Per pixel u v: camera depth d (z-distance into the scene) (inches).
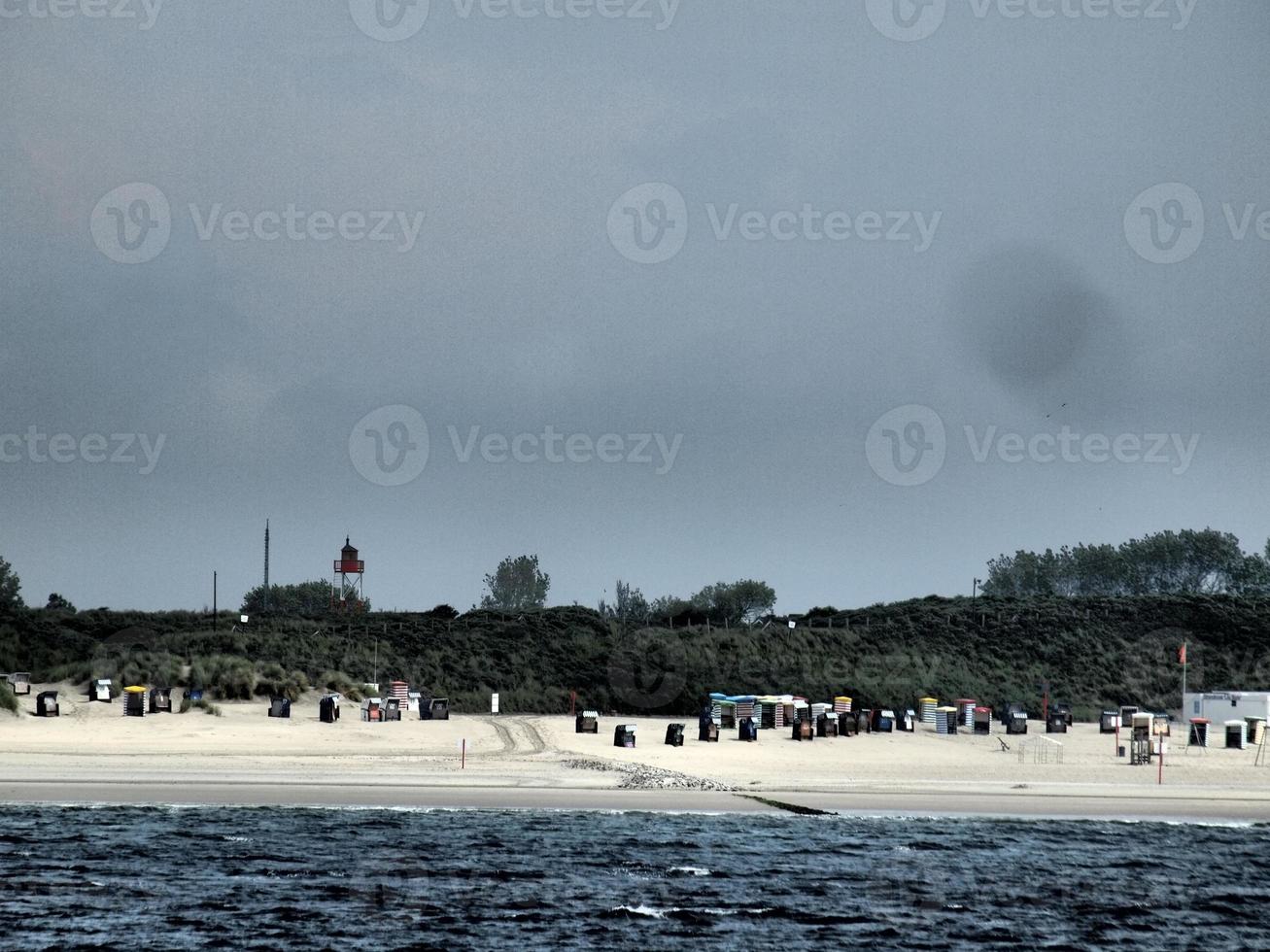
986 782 4990.2
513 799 4392.2
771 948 2888.8
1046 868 3614.7
